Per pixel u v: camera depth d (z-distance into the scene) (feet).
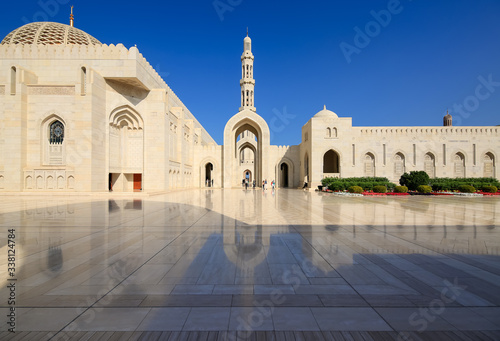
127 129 87.81
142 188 86.53
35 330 10.36
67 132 75.51
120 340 9.75
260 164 140.15
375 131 120.78
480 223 33.17
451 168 119.65
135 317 11.28
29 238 25.05
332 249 21.42
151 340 9.75
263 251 20.83
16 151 73.15
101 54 78.69
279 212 43.06
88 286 14.37
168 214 40.40
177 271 16.55
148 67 89.30
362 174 120.88
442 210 46.26
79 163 71.77
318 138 118.21
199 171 138.10
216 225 31.58
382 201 63.46
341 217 37.93
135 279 15.30
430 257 19.39
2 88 76.28
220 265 17.65
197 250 21.09
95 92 74.13
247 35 175.01
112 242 23.58
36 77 79.77
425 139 120.47
